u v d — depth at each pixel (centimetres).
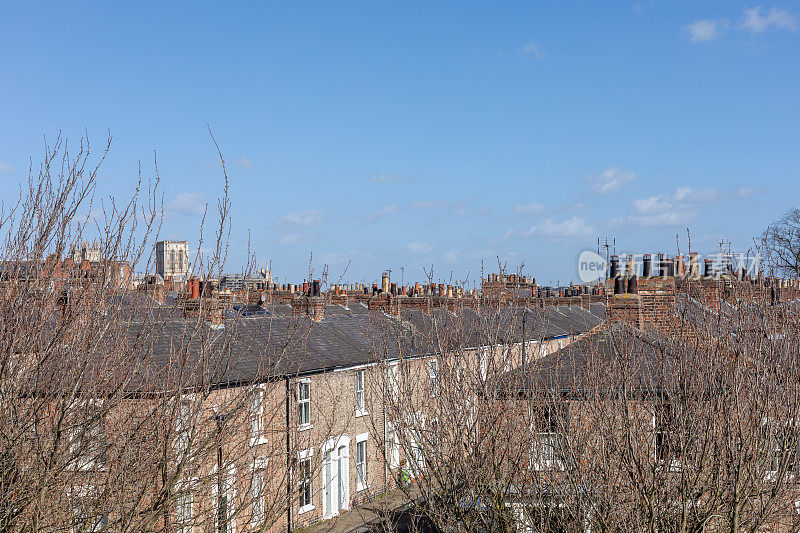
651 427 1187
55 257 1043
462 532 1256
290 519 2472
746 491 1088
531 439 1237
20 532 1005
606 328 1717
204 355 1112
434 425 1297
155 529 1117
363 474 2966
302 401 2605
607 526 1098
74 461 1086
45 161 1045
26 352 1023
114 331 1067
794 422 1089
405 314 3503
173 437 1061
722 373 1128
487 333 1385
